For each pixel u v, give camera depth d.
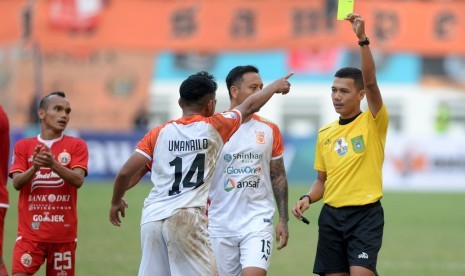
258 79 28.44
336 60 110.50
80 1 107.75
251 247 27.09
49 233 28.41
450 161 88.19
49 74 107.69
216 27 108.06
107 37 108.19
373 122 27.00
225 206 27.80
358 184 26.86
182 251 23.47
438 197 80.38
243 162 27.80
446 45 105.75
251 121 28.27
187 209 23.50
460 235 55.16
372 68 25.94
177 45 108.25
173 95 113.19
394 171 88.69
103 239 50.72
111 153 88.88
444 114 111.19
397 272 40.91
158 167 24.08
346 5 25.59
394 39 105.94
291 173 88.81
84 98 108.19
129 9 108.44
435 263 43.94
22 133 92.06
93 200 71.75
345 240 26.97
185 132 23.98
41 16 107.50
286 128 113.19
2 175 27.03
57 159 28.91
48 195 28.48
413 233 55.94
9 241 48.84
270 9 107.12
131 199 73.50
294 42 106.81
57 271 28.70
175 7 108.38
